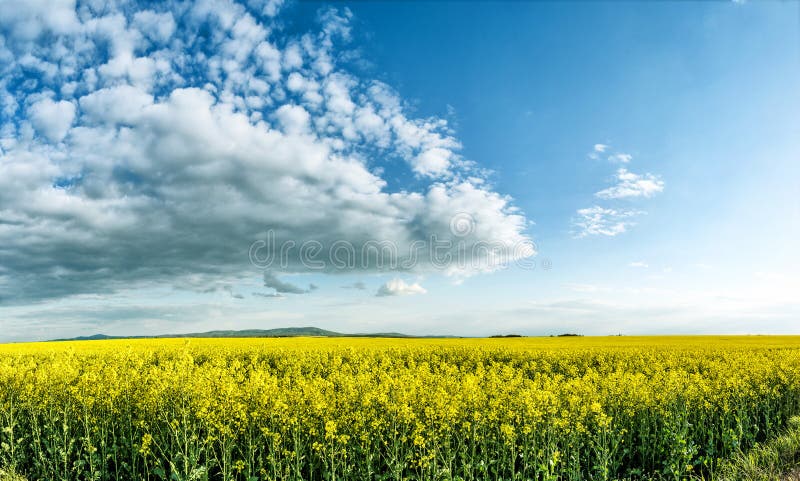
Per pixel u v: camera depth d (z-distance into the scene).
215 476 11.02
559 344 43.44
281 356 27.41
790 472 10.18
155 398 12.34
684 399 13.80
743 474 10.44
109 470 11.57
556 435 11.22
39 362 23.70
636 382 14.53
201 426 11.53
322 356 26.86
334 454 10.29
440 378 15.59
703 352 30.12
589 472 11.09
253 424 11.30
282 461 10.59
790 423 14.21
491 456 11.15
